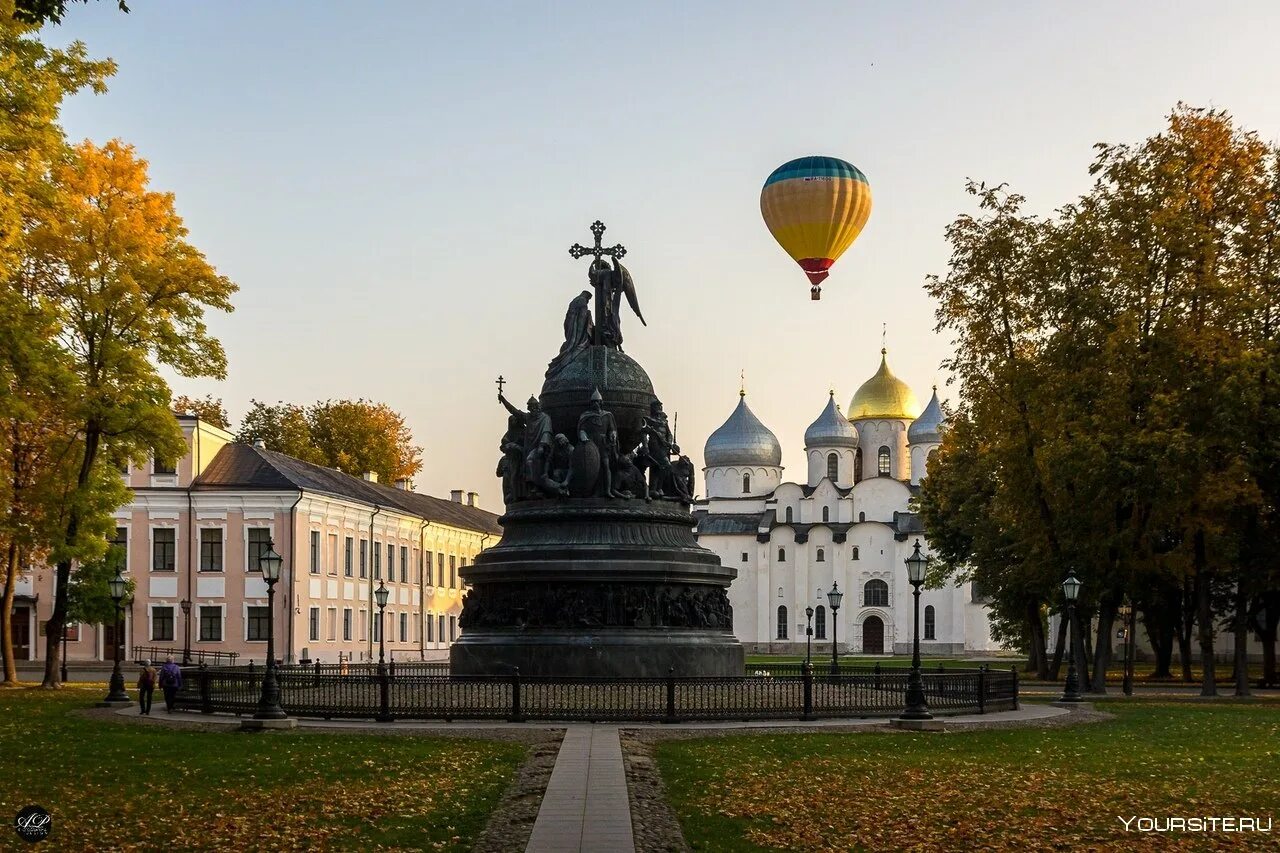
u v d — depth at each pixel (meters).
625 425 43.03
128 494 54.75
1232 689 61.53
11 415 47.34
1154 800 21.41
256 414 109.38
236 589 77.31
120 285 51.44
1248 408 49.78
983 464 61.12
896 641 158.50
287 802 20.52
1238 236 53.53
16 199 37.00
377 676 34.19
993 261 55.88
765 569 163.75
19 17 23.31
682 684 34.50
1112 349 51.03
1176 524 54.09
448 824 18.66
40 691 50.62
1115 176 54.59
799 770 24.17
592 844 17.06
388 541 92.88
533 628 39.72
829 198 66.81
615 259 45.34
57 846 17.33
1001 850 17.44
